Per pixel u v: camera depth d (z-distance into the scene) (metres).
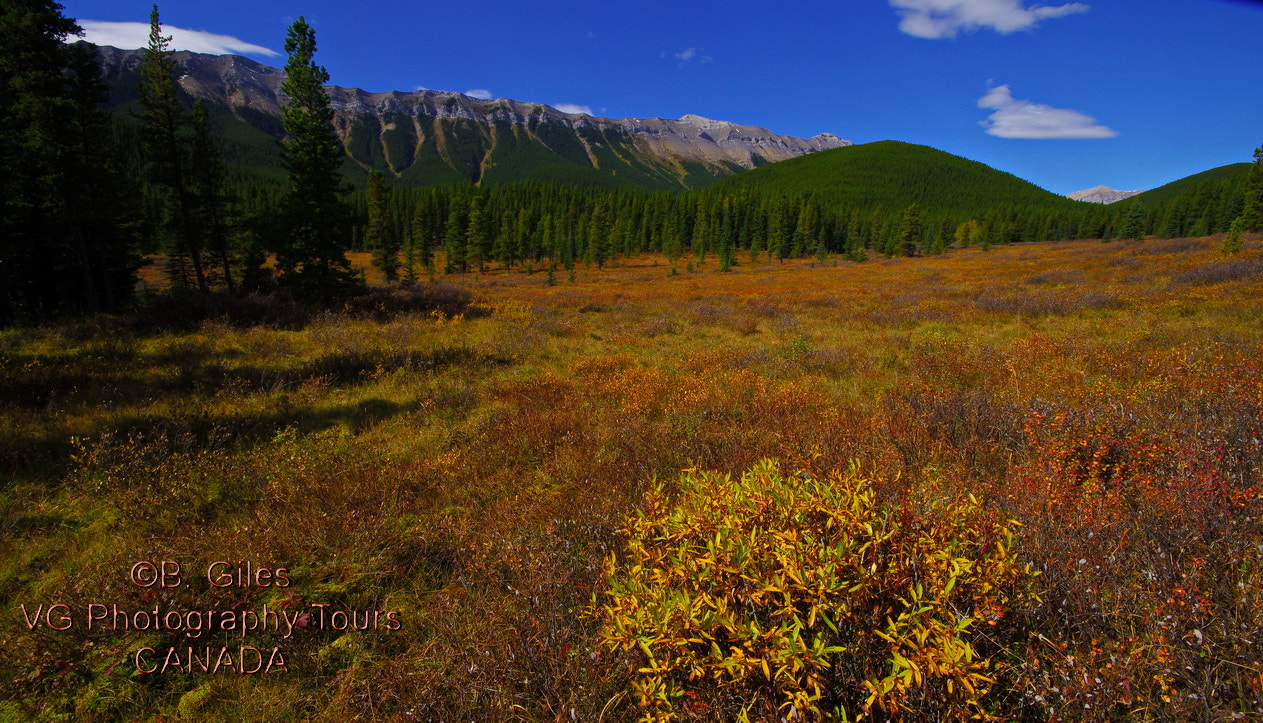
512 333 14.45
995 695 1.95
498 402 7.86
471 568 3.23
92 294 17.50
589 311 23.19
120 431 6.02
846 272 52.50
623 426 6.04
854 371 9.22
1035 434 4.40
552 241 89.19
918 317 16.08
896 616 1.98
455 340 13.32
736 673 1.86
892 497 2.81
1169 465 3.45
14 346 10.44
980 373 7.99
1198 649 1.89
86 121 18.39
